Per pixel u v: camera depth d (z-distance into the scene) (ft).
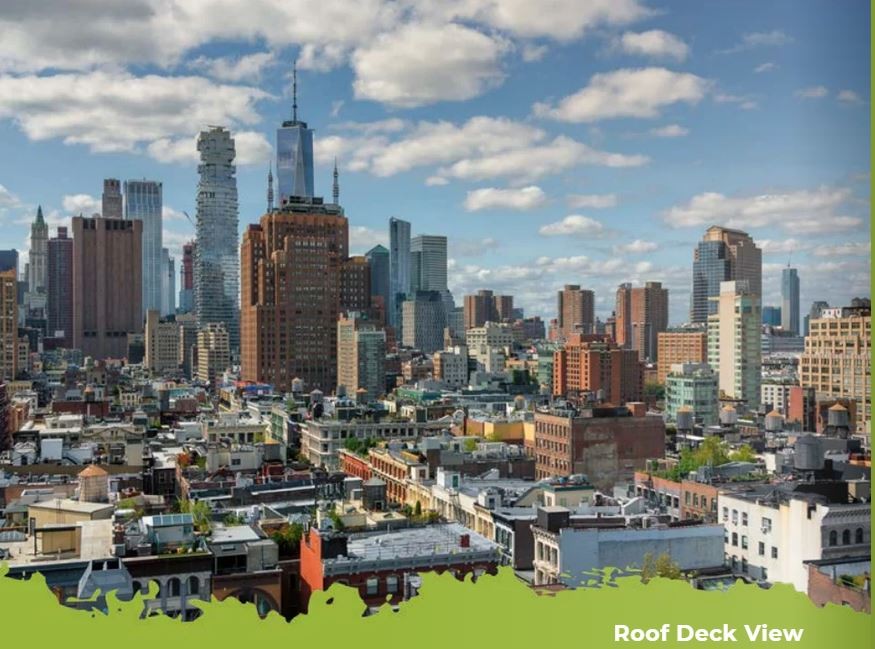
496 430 612.70
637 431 503.20
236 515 305.53
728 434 623.36
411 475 444.14
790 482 325.42
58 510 306.14
